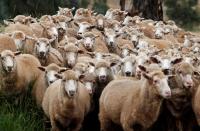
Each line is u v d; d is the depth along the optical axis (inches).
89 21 965.8
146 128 550.0
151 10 1248.8
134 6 1246.3
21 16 911.0
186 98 576.7
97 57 735.7
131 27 973.8
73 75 553.3
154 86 525.0
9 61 633.6
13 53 651.5
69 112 565.9
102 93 599.2
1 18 1184.8
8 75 644.7
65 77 552.7
